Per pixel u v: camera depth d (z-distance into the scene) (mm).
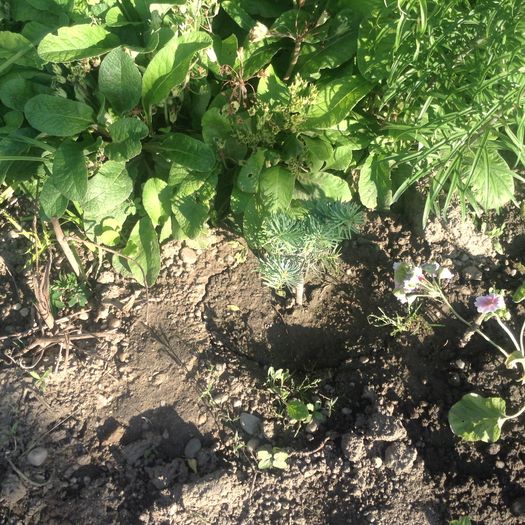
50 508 565
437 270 594
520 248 667
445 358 630
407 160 599
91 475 583
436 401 609
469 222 665
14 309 647
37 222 678
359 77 633
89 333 625
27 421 590
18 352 622
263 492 578
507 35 533
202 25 650
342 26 611
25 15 672
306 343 651
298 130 634
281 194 609
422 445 594
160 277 666
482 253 669
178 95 617
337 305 662
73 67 591
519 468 577
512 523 563
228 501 572
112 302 646
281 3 669
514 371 612
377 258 674
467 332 615
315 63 646
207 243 672
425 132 628
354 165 679
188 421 606
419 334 636
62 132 587
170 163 639
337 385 627
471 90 578
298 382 632
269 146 644
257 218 611
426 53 569
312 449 594
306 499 578
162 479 576
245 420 607
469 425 575
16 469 568
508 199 619
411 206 686
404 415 606
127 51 596
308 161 633
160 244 676
